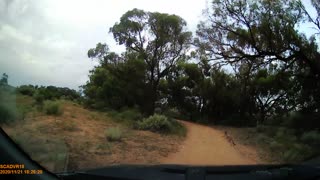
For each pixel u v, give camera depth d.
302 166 5.97
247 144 23.97
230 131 36.00
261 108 49.38
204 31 29.03
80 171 5.81
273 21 25.97
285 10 25.72
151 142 20.77
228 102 56.34
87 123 24.27
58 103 27.12
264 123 38.94
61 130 18.86
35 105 25.95
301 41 26.19
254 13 26.45
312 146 20.03
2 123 12.27
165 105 60.41
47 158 10.63
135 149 17.66
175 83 58.66
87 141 17.20
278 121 35.72
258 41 27.64
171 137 25.34
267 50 27.33
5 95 12.41
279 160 17.09
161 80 58.66
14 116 13.04
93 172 5.77
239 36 27.80
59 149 12.74
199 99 60.53
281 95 42.09
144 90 48.75
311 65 26.70
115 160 14.21
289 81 32.09
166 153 17.83
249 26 27.00
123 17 48.50
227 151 20.44
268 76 38.44
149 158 15.81
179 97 60.16
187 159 16.73
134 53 49.12
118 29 48.62
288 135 25.75
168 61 49.88
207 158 17.48
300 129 27.52
